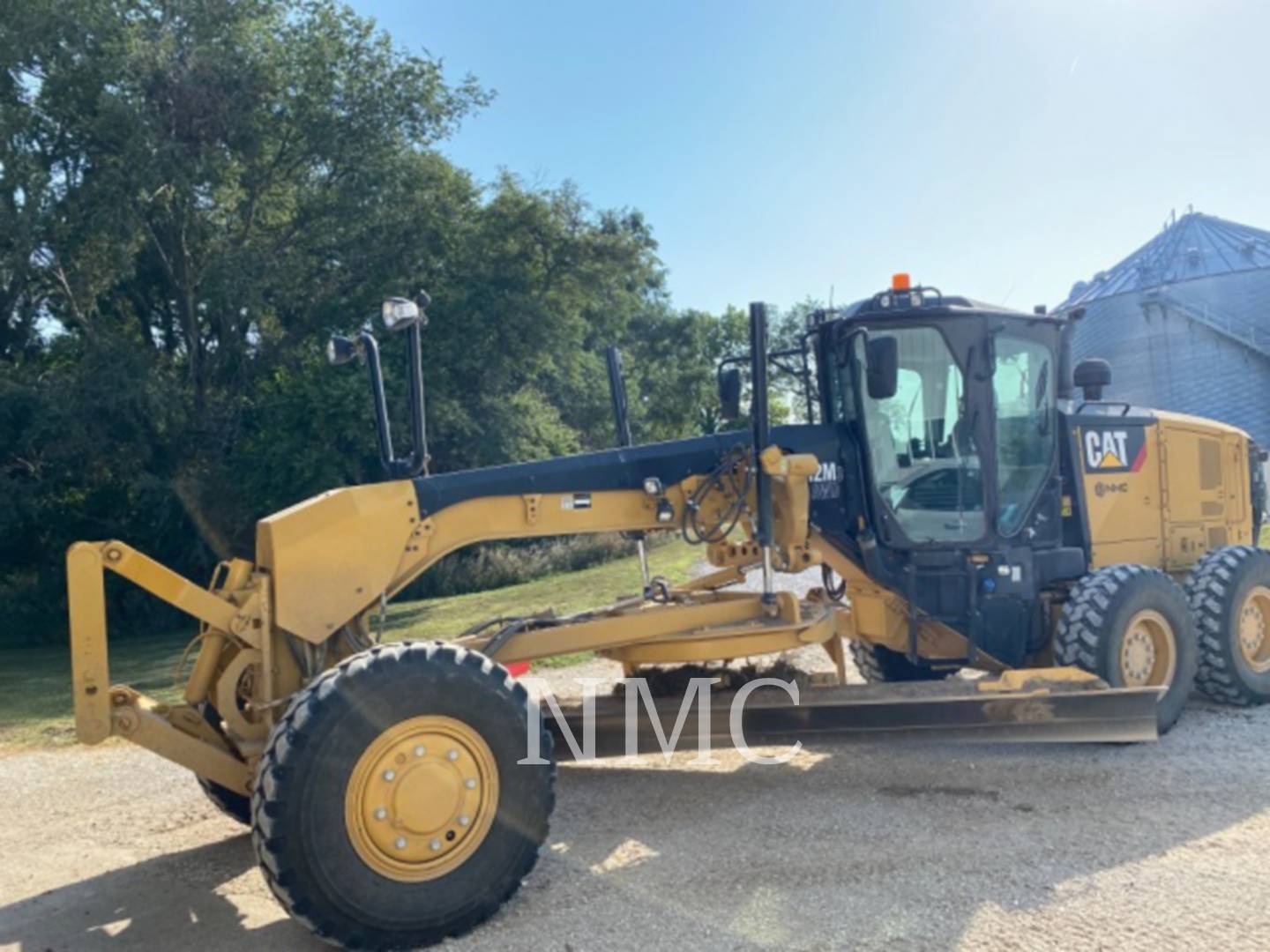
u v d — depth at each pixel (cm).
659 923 384
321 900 357
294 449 2061
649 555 2138
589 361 2878
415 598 2147
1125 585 596
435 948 373
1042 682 543
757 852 453
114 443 2089
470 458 2233
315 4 2320
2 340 2331
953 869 423
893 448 611
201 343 2481
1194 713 671
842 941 362
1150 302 3105
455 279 2378
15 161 1975
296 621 432
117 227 1994
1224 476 798
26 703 1058
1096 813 486
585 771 598
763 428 541
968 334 610
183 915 424
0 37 1994
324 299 2384
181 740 419
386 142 2311
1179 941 351
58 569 2255
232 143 2173
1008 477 631
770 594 555
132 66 2011
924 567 619
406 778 373
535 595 1709
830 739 524
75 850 524
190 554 2203
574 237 2481
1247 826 459
